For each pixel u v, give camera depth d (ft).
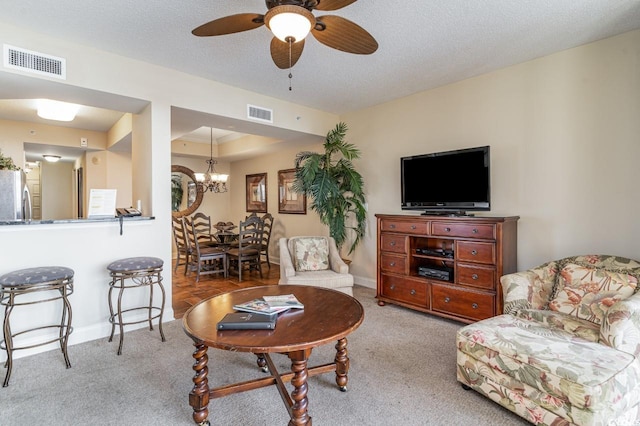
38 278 7.45
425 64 10.48
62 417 5.90
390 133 14.26
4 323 7.18
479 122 11.39
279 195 21.44
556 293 7.68
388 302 12.26
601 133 8.95
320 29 6.34
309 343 4.95
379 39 8.82
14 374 7.41
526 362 5.49
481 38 8.82
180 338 9.51
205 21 8.02
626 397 5.00
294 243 12.85
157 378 7.25
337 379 6.75
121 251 10.00
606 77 8.84
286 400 5.57
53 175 25.73
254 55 9.86
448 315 10.53
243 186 24.86
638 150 8.38
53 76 8.70
